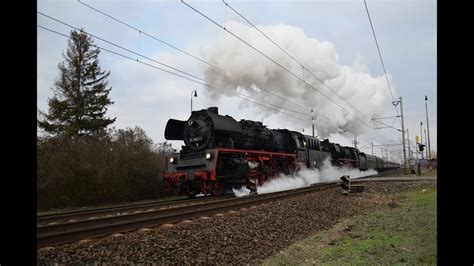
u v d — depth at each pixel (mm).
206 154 17797
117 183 20375
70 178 18578
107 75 30203
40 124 26516
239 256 7703
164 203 15359
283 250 8594
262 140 22703
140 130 23875
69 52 29203
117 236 7727
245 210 11875
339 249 8055
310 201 15125
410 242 8148
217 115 19453
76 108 27797
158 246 7305
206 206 13234
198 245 7773
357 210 14703
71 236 7465
